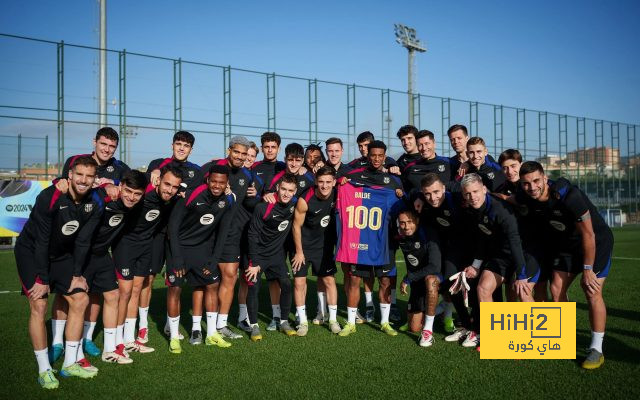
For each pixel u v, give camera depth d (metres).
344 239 5.89
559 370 4.34
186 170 6.42
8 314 6.69
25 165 19.67
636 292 7.83
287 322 5.85
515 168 5.61
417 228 5.48
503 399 3.68
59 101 16.95
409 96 25.48
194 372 4.43
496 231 4.99
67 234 4.22
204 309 7.20
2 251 14.98
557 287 4.86
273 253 5.76
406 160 7.35
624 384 3.94
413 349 5.10
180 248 5.08
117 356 4.75
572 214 4.45
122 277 5.00
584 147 32.19
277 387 4.00
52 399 3.83
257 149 7.10
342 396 3.78
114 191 4.47
